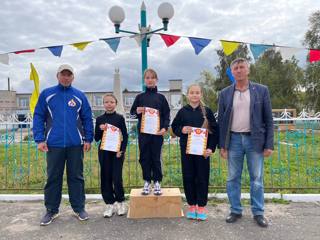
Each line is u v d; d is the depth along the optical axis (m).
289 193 5.69
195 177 4.57
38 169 7.84
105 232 4.15
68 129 4.51
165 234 4.05
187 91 4.62
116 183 4.66
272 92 37.81
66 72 4.48
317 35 32.41
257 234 4.02
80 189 4.66
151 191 4.91
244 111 4.29
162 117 4.75
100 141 4.84
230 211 4.58
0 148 10.95
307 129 9.15
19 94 56.62
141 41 5.89
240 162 4.42
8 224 4.48
